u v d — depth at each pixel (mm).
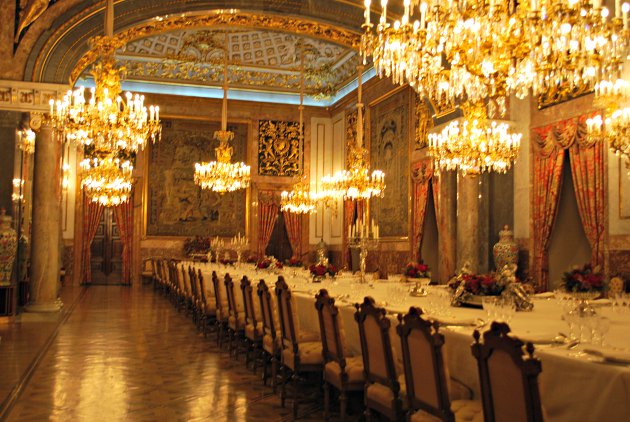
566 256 11039
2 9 10695
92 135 10258
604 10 6473
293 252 21109
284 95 21359
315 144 21469
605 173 9633
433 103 12070
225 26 12719
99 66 10031
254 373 6832
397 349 4566
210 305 9500
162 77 20281
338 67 19875
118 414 5152
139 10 11320
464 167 9031
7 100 10680
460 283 5531
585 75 7262
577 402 3068
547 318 4762
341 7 12180
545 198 10938
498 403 2793
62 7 10883
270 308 6008
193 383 6332
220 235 20828
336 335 4637
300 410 5363
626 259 9203
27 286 12617
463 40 6828
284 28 12984
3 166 10992
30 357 7480
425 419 3490
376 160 18016
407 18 7074
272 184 21172
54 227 11305
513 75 7504
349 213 19391
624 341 3688
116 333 9734
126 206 20203
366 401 4254
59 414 5125
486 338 2811
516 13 6539
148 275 19953
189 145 20734
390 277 9391
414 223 15602
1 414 5086
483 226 12094
